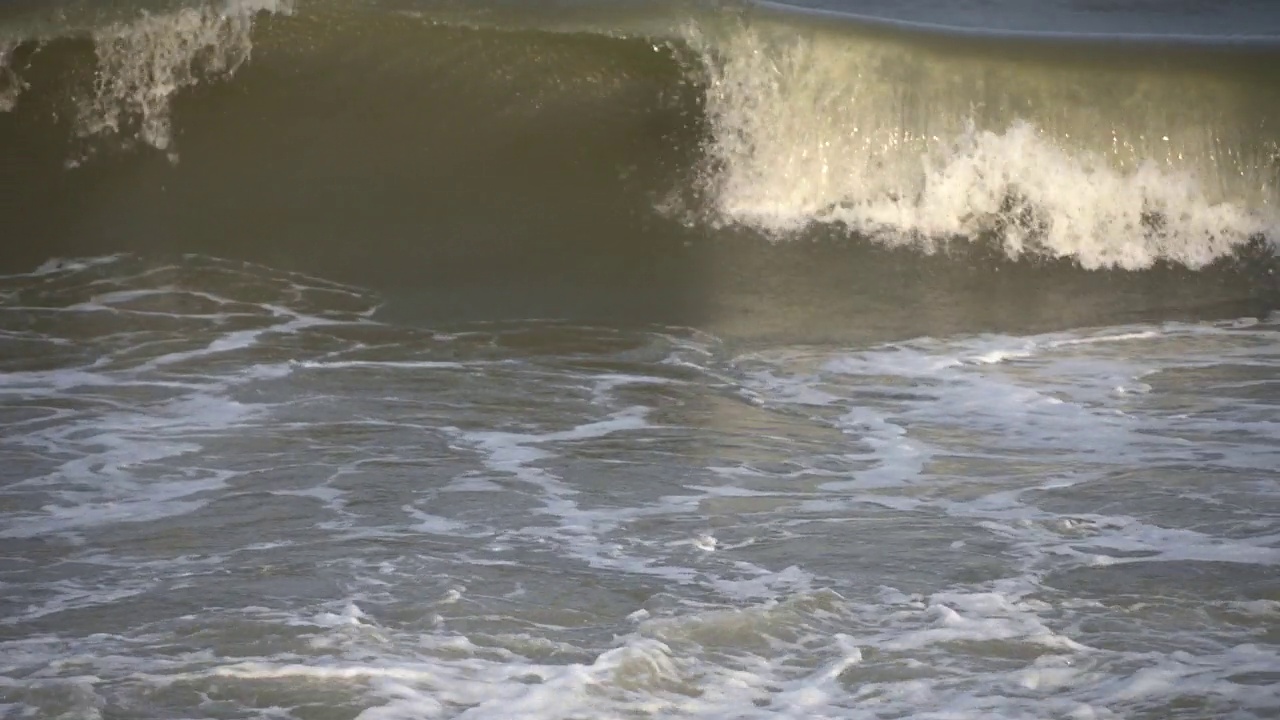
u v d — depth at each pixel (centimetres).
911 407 2564
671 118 3688
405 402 2531
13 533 1923
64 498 2059
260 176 3619
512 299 3222
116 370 2672
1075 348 2969
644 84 3706
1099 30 4419
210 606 1684
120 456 2236
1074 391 2656
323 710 1433
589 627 1650
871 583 1784
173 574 1788
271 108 3703
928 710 1455
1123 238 3603
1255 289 3441
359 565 1822
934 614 1681
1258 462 2247
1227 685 1494
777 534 1959
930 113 3650
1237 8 4716
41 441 2297
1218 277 3516
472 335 2970
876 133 3647
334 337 2919
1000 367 2827
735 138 3662
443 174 3653
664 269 3428
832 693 1491
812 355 2900
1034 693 1489
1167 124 3653
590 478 2180
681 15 3762
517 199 3612
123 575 1784
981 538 1939
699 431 2416
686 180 3647
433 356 2819
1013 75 3678
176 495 2077
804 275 3419
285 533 1936
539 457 2269
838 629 1641
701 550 1900
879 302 3288
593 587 1766
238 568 1809
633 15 3772
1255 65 3719
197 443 2302
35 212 3478
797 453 2312
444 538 1925
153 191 3566
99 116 3653
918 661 1561
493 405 2528
